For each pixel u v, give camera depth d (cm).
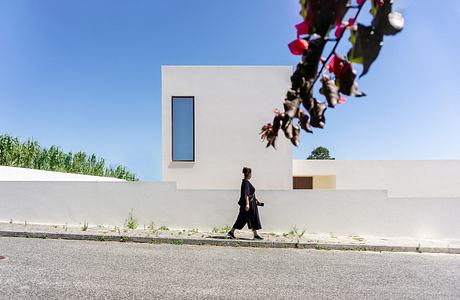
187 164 1215
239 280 600
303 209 1017
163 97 1225
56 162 1494
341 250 878
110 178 1650
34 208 1048
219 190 1027
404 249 880
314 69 90
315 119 101
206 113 1227
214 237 924
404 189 1570
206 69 1237
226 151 1219
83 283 561
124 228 1021
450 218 999
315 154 4916
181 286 561
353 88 88
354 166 1578
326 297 527
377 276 648
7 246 810
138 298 502
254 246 891
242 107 1227
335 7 82
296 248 888
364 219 1009
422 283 607
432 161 1570
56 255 738
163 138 1216
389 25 83
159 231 989
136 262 703
